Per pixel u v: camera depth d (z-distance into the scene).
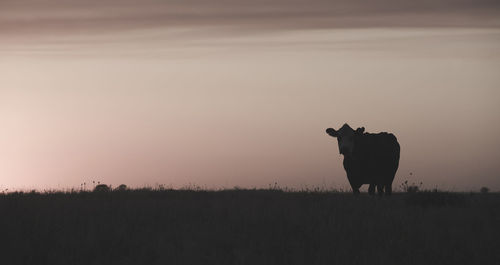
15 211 19.53
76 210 20.34
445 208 22.34
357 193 29.45
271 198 25.81
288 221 18.88
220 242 16.41
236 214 20.00
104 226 17.84
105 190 28.97
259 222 18.91
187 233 17.47
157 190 29.14
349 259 14.81
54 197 24.45
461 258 15.11
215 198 25.81
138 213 20.25
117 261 14.84
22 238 16.44
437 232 17.50
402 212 20.70
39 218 18.47
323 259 14.75
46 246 15.77
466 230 18.03
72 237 16.50
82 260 14.84
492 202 24.81
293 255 15.14
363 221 18.70
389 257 15.07
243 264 14.37
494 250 15.58
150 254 15.26
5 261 14.73
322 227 17.88
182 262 14.71
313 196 26.20
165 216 19.98
